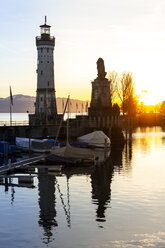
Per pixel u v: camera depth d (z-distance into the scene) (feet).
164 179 154.61
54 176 161.99
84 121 324.80
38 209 110.01
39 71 374.43
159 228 93.35
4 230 92.58
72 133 318.04
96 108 345.72
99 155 236.02
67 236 88.22
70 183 147.33
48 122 346.74
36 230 92.38
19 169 170.19
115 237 87.51
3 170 162.91
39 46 372.38
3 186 141.69
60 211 107.96
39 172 171.22
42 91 372.79
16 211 108.27
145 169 180.34
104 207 111.65
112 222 98.02
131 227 94.12
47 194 128.26
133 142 333.21
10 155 232.73
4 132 279.28
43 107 371.56
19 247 81.92
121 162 204.23
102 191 132.46
